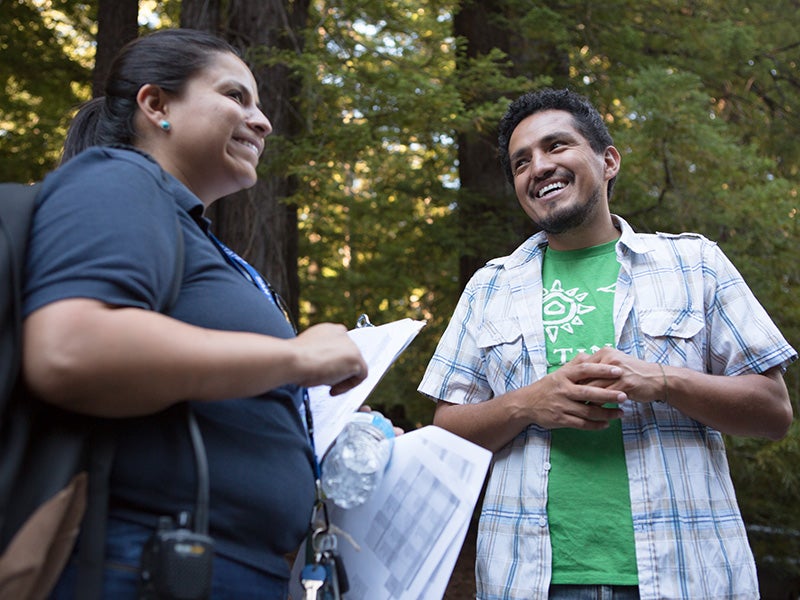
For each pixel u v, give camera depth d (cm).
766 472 728
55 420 133
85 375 124
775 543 774
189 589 126
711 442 233
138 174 147
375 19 849
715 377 223
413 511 172
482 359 260
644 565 216
